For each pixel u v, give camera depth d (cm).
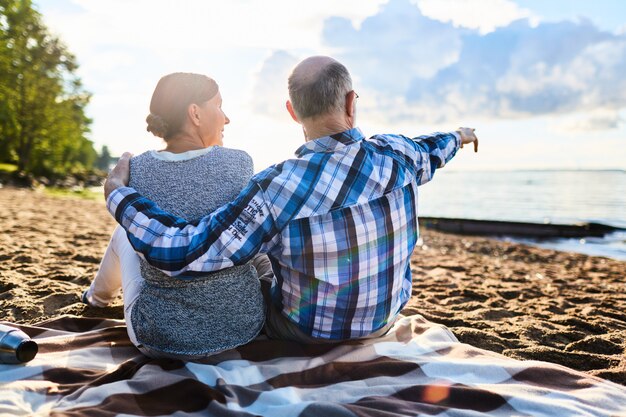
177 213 218
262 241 210
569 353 305
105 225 1034
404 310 391
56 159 5128
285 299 234
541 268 923
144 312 228
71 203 1873
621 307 470
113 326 298
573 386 223
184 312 222
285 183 209
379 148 231
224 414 188
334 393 209
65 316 304
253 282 238
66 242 693
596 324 376
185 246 200
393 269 233
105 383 216
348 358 238
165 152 228
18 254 544
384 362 233
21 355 225
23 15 3809
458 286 533
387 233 225
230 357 235
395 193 227
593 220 3184
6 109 3953
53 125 4403
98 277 322
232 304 228
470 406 202
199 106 228
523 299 495
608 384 222
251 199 206
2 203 1446
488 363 237
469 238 1931
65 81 4300
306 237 212
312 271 218
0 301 364
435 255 992
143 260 224
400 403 197
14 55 3888
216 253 202
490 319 398
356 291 226
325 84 215
